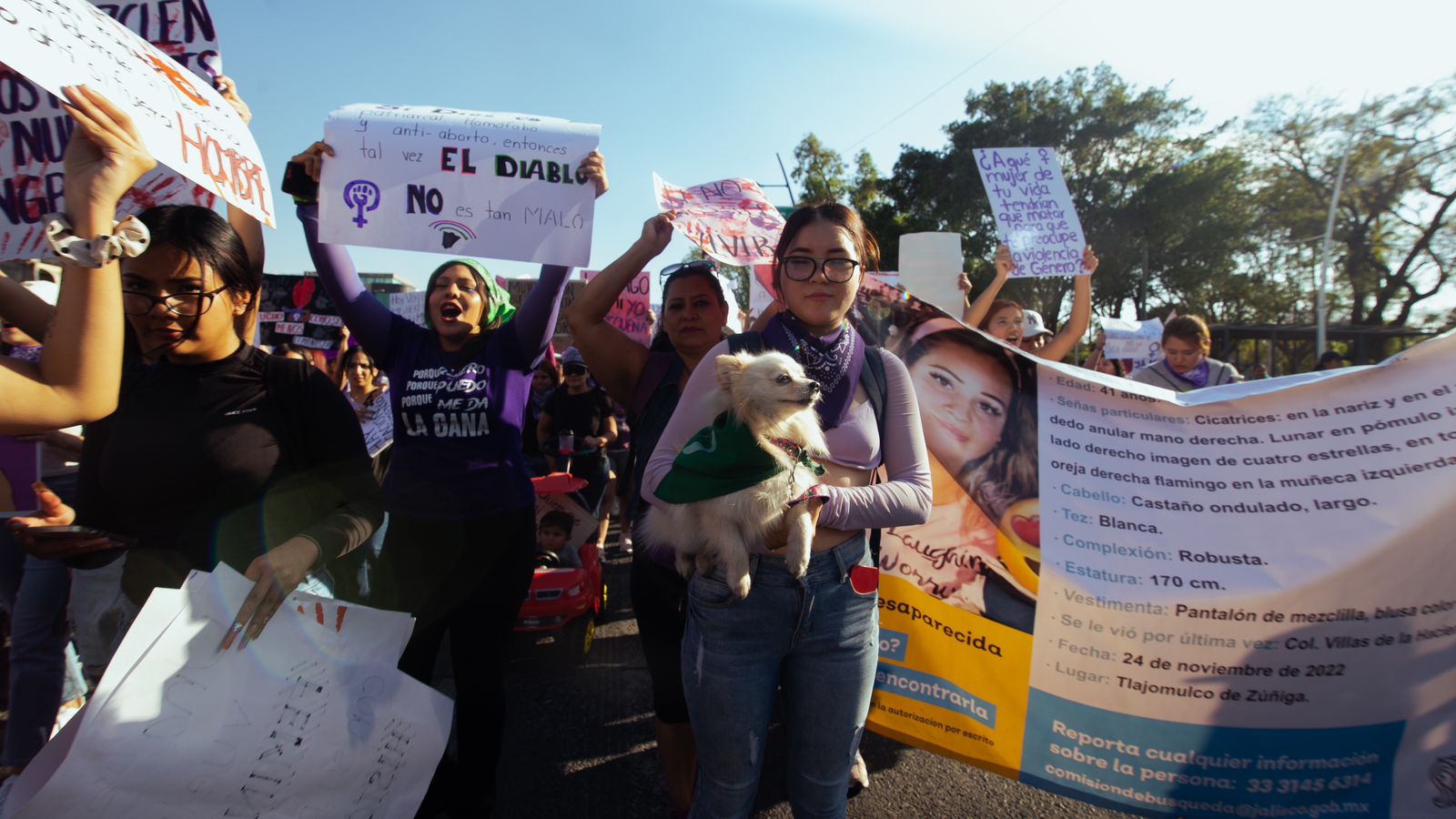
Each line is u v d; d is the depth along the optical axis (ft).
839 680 5.97
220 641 5.88
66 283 4.83
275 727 5.99
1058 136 96.58
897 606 8.44
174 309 6.26
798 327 6.66
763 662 5.96
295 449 7.13
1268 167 79.71
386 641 6.70
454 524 8.68
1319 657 7.24
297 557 6.36
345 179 8.48
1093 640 7.71
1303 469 7.47
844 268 6.39
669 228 9.16
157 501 6.45
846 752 6.11
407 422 9.00
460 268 9.26
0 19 4.50
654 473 6.54
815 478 6.17
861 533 6.35
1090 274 15.10
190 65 7.96
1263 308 84.79
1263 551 7.43
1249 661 7.35
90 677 6.54
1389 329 59.98
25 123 7.43
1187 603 7.50
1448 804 6.93
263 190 7.02
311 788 6.13
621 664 14.43
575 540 16.14
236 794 5.81
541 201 8.70
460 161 8.64
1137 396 7.91
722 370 6.23
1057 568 7.89
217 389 6.68
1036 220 15.14
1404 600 7.14
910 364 8.59
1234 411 7.72
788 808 9.64
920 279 15.71
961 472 8.32
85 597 6.48
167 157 5.65
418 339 9.44
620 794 9.95
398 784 6.60
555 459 21.70
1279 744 7.27
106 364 4.96
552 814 9.50
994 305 15.53
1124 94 94.53
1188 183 86.79
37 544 6.30
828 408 6.39
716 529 5.90
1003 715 7.97
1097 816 9.36
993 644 8.05
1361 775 7.14
